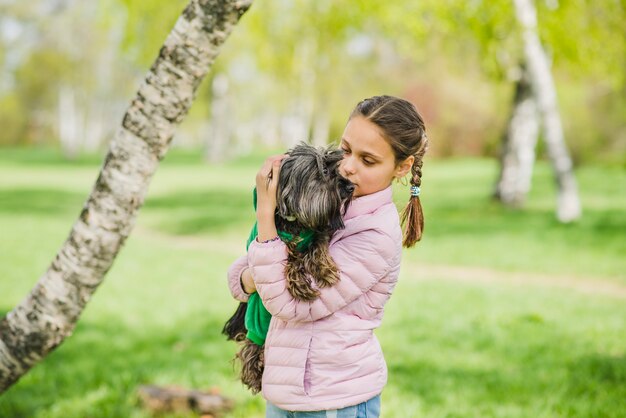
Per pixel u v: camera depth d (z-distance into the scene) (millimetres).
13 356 2658
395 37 12555
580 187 19969
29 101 45125
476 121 30812
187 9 2412
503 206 15938
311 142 2068
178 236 13625
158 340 5930
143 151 2484
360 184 2035
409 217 2312
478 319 6555
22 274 8805
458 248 10961
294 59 14969
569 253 10328
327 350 2023
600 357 5301
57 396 4445
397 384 4691
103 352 5535
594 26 12766
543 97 13406
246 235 13438
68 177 26625
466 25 11672
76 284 2586
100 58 35688
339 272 1990
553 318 6613
